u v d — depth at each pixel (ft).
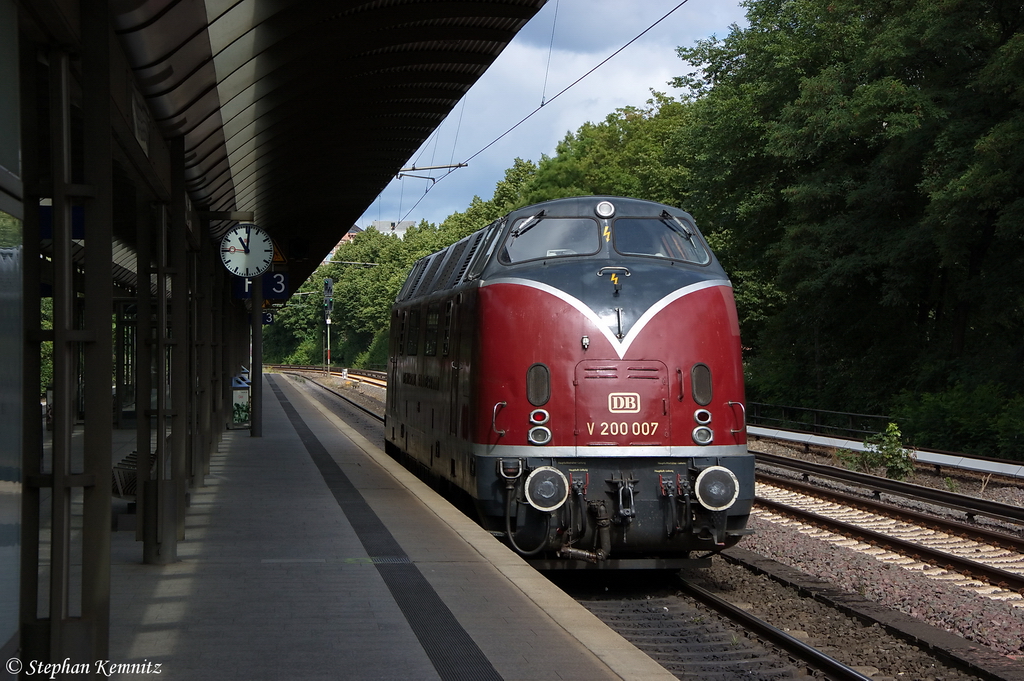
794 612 30.42
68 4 16.31
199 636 22.36
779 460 70.23
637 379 33.45
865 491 59.31
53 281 16.51
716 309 34.71
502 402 33.68
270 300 84.64
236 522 38.58
